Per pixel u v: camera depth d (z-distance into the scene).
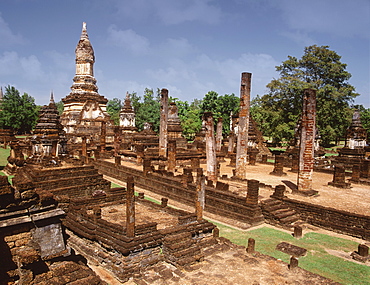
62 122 47.44
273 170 28.00
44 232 7.44
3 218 6.86
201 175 12.96
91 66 49.97
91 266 11.11
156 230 11.52
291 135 49.06
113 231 11.12
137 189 23.56
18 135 69.81
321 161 33.62
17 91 67.31
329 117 49.62
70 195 18.17
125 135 48.81
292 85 49.16
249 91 22.41
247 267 10.70
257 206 16.34
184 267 10.41
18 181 7.13
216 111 69.75
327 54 51.09
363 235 14.29
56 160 21.27
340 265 11.59
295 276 10.20
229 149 41.81
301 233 14.32
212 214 17.64
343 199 19.06
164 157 31.44
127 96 52.75
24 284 6.65
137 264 10.44
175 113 43.94
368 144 45.56
